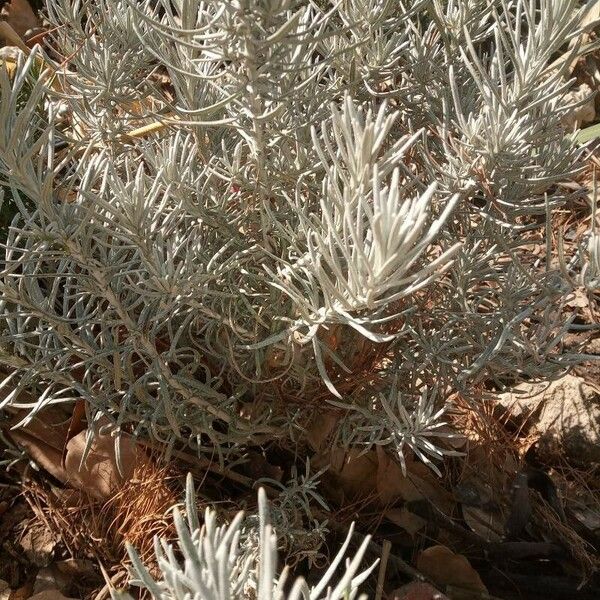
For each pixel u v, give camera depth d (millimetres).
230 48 356
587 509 563
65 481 506
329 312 365
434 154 524
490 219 451
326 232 391
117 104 508
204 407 461
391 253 304
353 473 510
